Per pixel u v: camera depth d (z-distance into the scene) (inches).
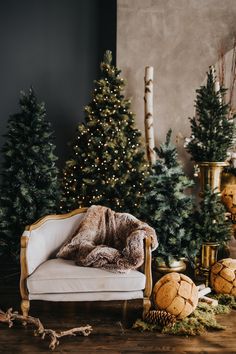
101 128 224.7
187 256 191.8
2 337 143.9
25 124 214.2
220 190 223.0
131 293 153.3
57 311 166.4
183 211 190.7
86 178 228.5
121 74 249.8
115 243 169.0
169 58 248.8
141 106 251.0
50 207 217.5
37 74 258.1
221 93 211.8
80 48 258.5
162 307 153.6
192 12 247.8
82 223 172.1
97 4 257.9
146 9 247.8
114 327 151.6
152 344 138.9
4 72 257.4
